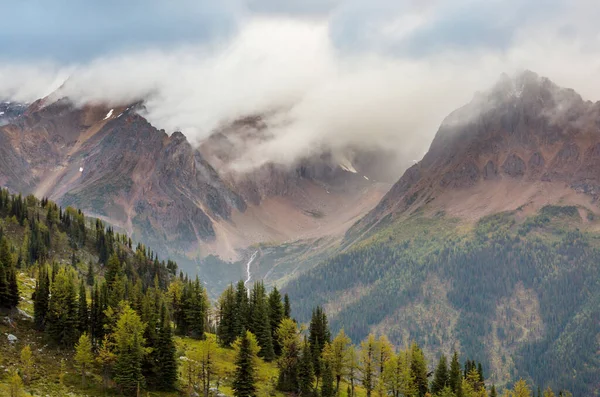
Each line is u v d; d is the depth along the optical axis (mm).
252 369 156875
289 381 174125
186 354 177000
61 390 139500
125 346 149125
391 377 182625
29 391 134375
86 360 145250
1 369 139500
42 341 157875
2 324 159125
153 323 162125
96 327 164750
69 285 166625
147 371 155375
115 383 148750
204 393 155250
